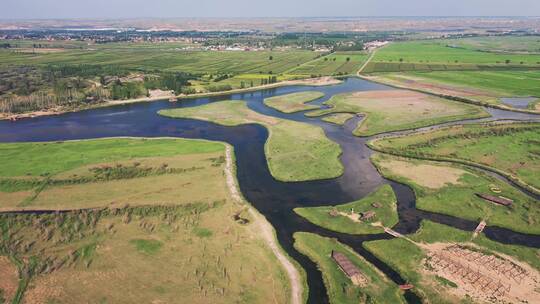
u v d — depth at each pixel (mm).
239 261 61656
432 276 57875
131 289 55656
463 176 90500
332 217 74125
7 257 62844
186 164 98062
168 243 66188
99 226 71375
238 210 76625
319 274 59406
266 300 53812
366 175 92938
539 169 93750
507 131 120312
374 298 53938
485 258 61625
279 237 68688
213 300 53500
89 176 90000
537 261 60938
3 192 83375
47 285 56594
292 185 88125
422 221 72250
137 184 87125
